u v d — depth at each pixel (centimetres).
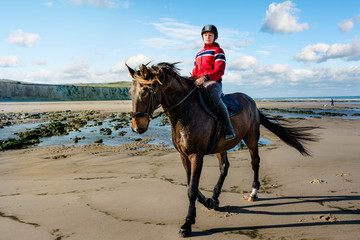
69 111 3253
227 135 371
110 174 616
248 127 431
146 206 411
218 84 379
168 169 643
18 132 1456
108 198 449
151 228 338
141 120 310
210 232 327
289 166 631
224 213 383
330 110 3127
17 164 738
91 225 348
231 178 557
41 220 365
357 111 2920
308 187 474
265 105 4688
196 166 330
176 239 311
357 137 1020
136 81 317
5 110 3478
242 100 445
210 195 458
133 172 629
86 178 584
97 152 887
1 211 399
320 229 321
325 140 967
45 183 548
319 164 634
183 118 331
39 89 8875
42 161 769
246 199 435
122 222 356
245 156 768
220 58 382
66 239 312
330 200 409
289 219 354
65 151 920
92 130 1516
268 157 738
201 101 347
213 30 391
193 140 331
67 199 448
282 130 479
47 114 2825
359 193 429
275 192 464
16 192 493
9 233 328
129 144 1054
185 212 388
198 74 411
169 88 324
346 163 629
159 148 958
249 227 337
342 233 307
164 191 480
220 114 371
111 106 4622
